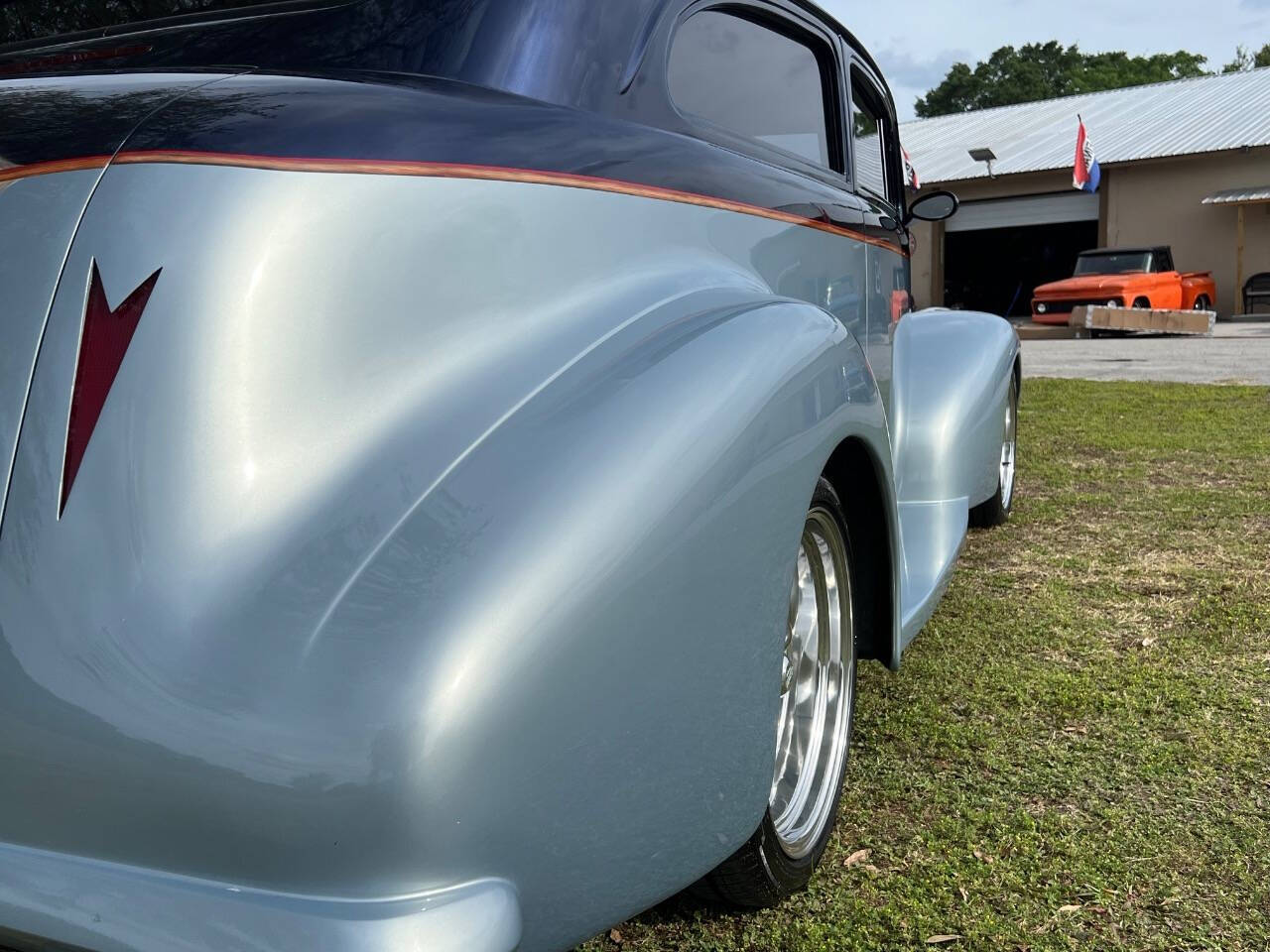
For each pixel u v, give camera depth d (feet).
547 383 4.36
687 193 5.79
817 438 5.06
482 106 4.87
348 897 3.44
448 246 4.45
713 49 6.82
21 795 3.64
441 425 4.11
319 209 4.14
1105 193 77.66
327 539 3.76
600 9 5.76
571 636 3.69
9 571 3.73
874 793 7.01
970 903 5.82
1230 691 8.44
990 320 12.05
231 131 4.14
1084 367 37.47
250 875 3.48
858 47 9.64
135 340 3.85
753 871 5.38
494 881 3.60
